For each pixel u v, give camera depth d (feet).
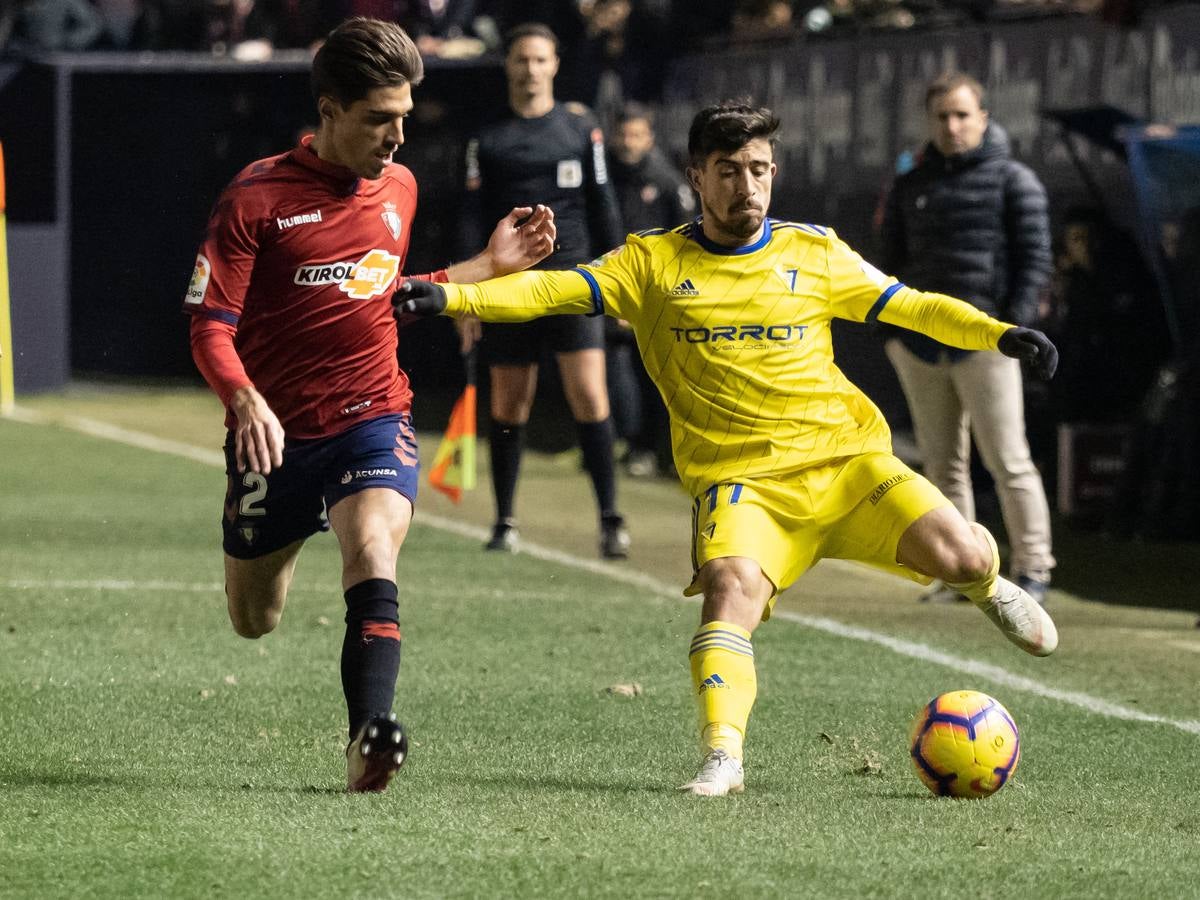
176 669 56.29
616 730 48.70
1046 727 50.24
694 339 42.88
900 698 53.98
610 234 83.76
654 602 71.82
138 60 163.94
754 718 50.62
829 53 119.55
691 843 35.86
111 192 169.58
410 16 160.15
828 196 119.96
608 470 83.56
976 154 71.97
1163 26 93.30
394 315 40.96
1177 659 62.44
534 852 34.99
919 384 72.18
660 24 137.80
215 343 39.50
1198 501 91.81
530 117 82.38
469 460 108.27
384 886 32.68
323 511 42.93
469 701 52.39
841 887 33.09
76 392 164.96
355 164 40.47
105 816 37.58
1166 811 40.32
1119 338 96.73
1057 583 80.48
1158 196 89.92
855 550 43.65
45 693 52.01
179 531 89.92
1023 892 33.04
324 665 57.52
